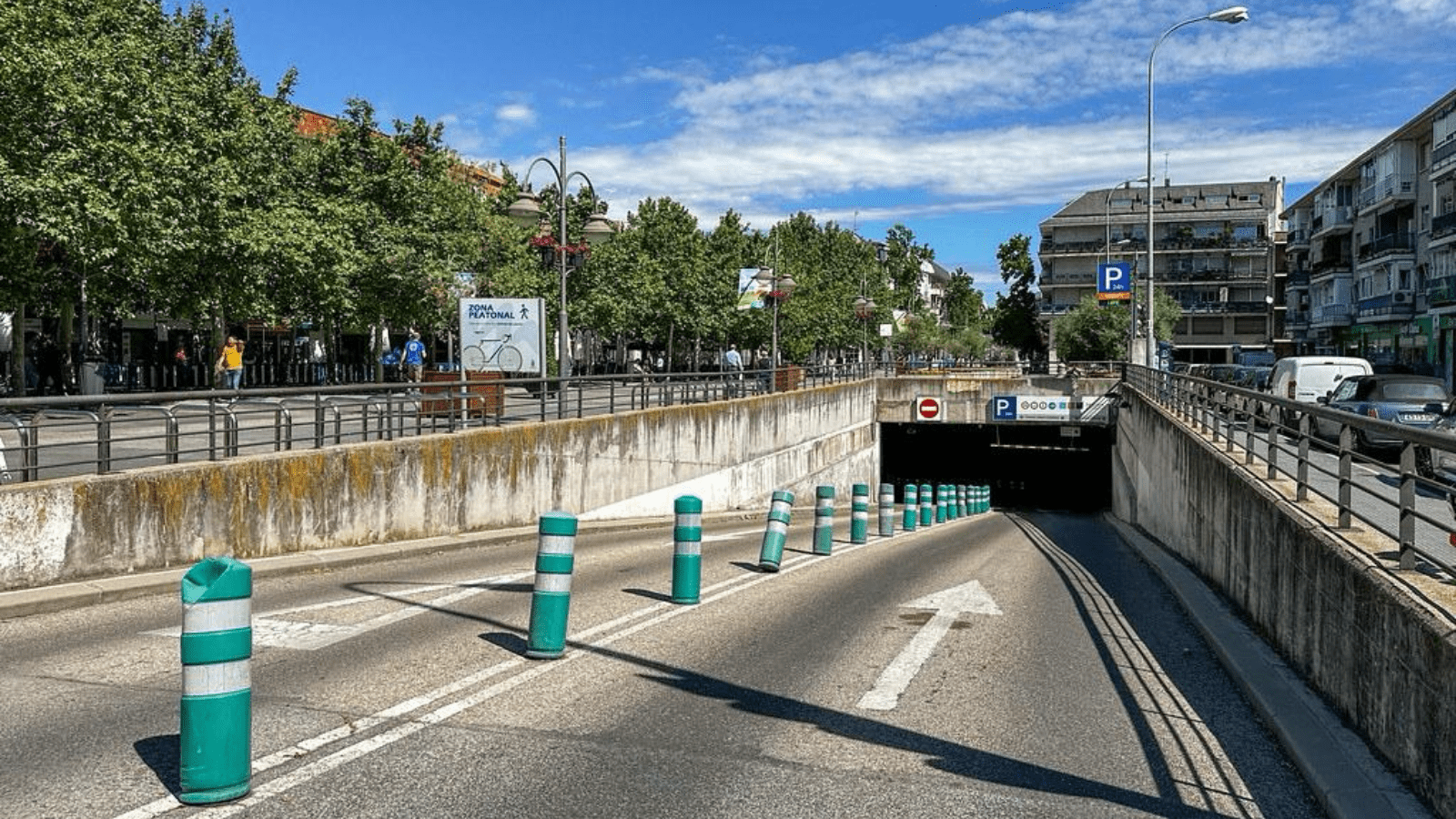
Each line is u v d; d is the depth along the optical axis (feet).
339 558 43.11
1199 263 319.47
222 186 88.69
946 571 47.37
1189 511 50.03
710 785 17.22
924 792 17.16
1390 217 195.93
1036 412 153.99
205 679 16.07
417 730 19.92
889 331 201.98
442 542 49.93
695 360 213.87
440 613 32.22
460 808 16.02
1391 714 17.56
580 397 70.44
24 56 70.49
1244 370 154.30
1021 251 361.10
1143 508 89.61
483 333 74.79
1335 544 22.00
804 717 21.38
